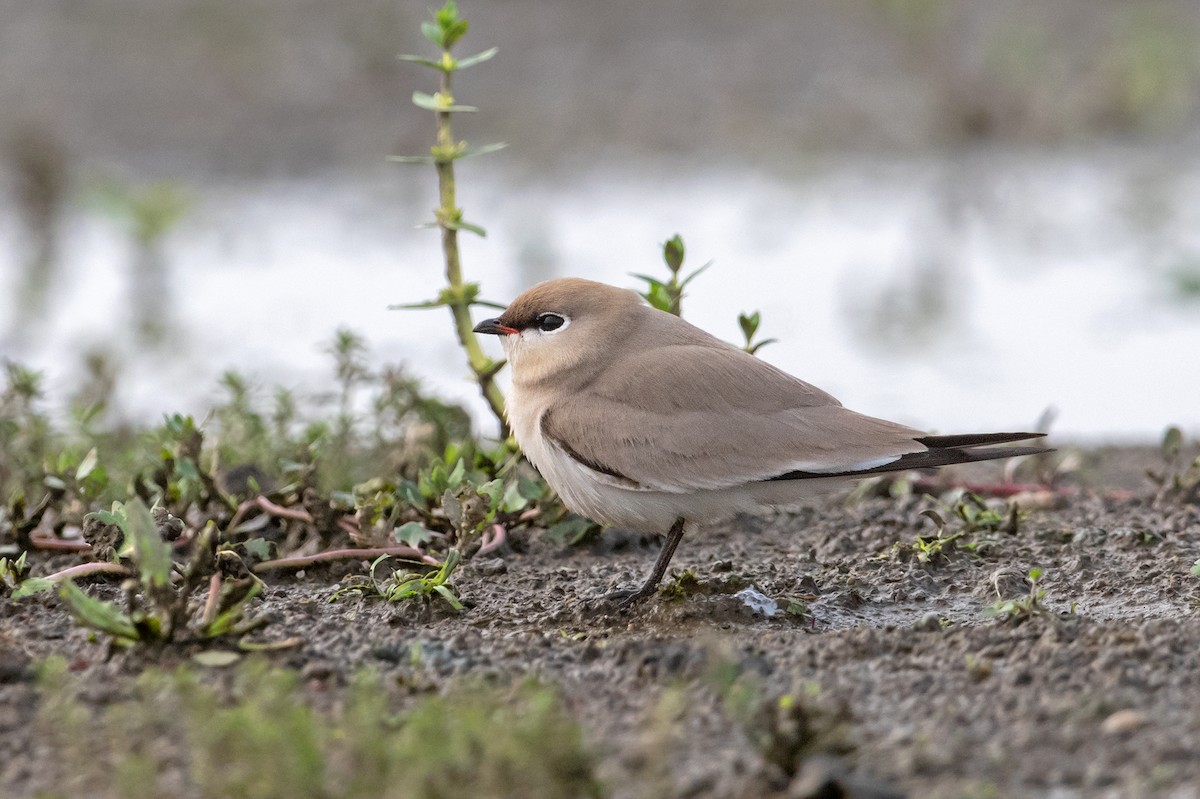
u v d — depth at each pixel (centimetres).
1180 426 1608
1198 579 985
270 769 634
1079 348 1838
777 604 949
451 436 1290
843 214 2231
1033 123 2488
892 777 662
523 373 1024
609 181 2323
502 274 2033
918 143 2452
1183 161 2431
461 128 2455
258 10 2633
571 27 2688
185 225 2128
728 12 2739
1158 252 2094
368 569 1033
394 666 816
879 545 1104
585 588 1012
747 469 949
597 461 967
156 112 2398
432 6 2612
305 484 1104
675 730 716
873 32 2608
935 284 2011
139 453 1292
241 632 810
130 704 745
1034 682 766
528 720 676
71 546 1058
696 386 970
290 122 2403
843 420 966
